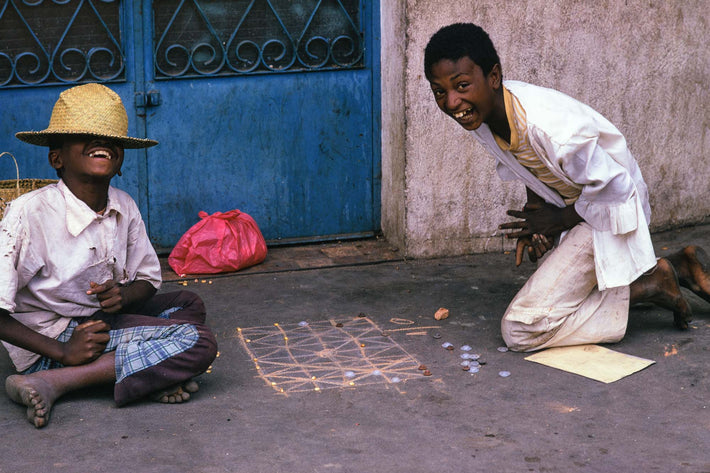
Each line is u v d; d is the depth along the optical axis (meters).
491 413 3.23
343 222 5.62
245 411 3.27
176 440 3.03
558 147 3.39
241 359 3.79
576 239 3.78
